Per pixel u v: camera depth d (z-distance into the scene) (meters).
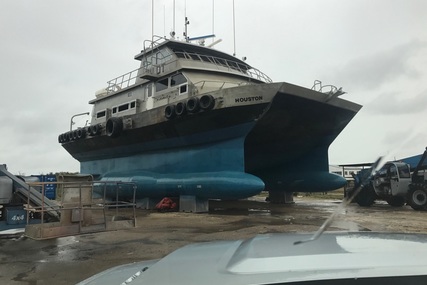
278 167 22.52
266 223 12.54
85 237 9.65
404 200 19.52
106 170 23.38
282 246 1.92
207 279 1.55
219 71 18.33
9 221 10.00
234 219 13.84
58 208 9.44
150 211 17.92
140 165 20.41
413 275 1.41
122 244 8.70
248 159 21.06
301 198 29.28
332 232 2.41
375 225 11.46
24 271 6.31
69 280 5.77
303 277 1.44
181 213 16.47
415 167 18.59
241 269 1.58
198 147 17.20
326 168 20.02
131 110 20.55
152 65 19.39
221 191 15.80
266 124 16.64
